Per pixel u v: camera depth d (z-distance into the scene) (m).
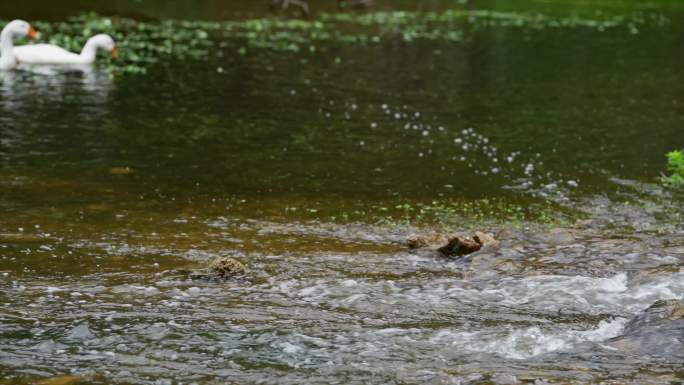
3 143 28.69
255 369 13.54
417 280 18.19
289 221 22.39
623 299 17.06
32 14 58.06
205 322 15.38
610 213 23.92
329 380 13.17
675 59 54.50
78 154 28.05
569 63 51.72
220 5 68.69
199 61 45.75
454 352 14.33
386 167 28.42
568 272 18.61
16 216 21.58
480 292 17.39
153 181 25.64
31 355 13.77
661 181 27.59
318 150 30.27
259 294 17.02
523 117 37.16
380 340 14.78
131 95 37.34
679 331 14.78
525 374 13.34
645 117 37.78
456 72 47.38
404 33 60.16
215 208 23.25
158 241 20.23
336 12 70.00
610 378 13.16
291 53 49.69
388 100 39.31
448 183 26.77
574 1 87.88
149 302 16.31
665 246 20.39
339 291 17.34
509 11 77.19
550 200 25.19
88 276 17.66
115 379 13.02
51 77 40.03
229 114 35.06
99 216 21.98
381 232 21.80
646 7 85.38
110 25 55.47
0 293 16.41
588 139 33.44
